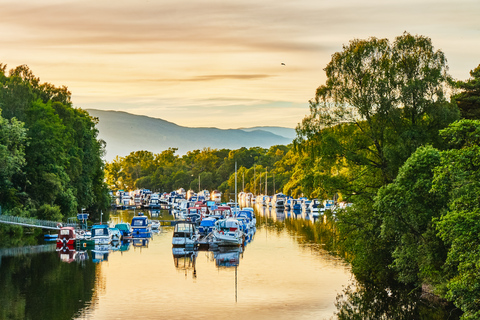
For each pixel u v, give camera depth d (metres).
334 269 70.25
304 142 62.22
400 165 54.91
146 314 50.28
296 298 56.03
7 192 100.19
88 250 86.44
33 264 73.31
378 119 58.72
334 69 60.91
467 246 34.47
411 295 56.22
